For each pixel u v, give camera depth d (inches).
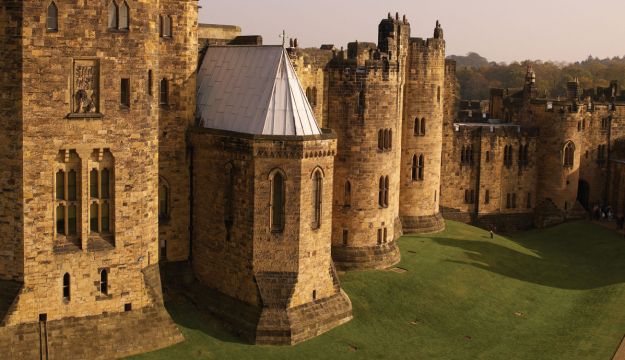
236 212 2327.8
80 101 1994.3
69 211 2030.0
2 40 1908.2
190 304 2459.4
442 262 3149.6
